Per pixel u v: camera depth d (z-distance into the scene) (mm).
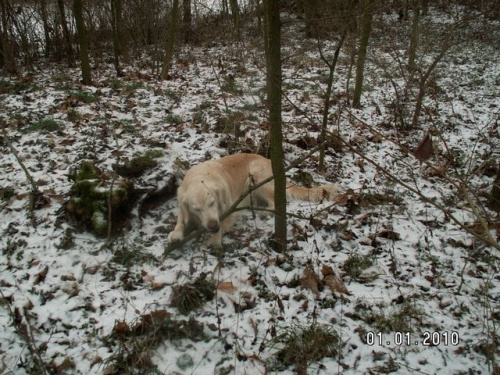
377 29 10844
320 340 2895
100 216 3936
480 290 3428
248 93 8414
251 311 3234
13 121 6457
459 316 3184
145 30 12672
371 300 3336
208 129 6438
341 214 4527
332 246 4004
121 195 4027
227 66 10914
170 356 2863
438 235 4195
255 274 3588
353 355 2873
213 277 3461
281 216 3719
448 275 3627
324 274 3559
